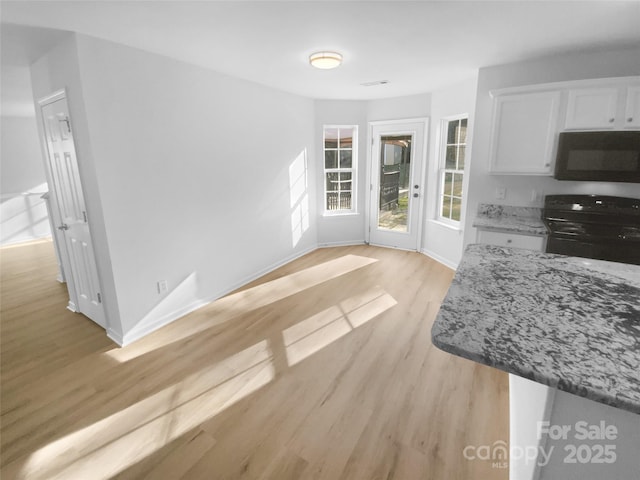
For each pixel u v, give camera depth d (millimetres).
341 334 2873
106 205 2527
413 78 3713
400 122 4875
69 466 1688
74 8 1901
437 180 4691
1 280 4227
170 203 3018
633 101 2561
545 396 967
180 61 2965
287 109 4434
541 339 960
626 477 893
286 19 2115
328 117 5066
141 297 2850
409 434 1845
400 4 1932
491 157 3164
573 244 2707
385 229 5461
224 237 3646
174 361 2531
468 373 2350
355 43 2564
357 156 5336
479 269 1519
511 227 2945
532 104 2908
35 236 6418
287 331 2936
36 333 2938
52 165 2957
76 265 3088
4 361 2551
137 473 1646
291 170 4648
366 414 1992
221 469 1658
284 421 1951
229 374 2375
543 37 2480
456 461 1677
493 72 3252
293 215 4805
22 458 1735
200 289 3410
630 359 864
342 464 1674
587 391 754
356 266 4570
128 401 2127
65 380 2328
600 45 2660
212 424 1937
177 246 3125
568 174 2797
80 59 2289
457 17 2119
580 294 1254
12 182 6191
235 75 3510
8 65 2918
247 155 3842
